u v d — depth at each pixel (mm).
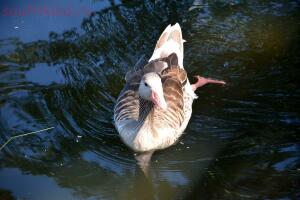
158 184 11008
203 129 12523
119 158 11727
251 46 15016
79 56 14656
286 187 10656
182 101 12625
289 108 12969
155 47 14273
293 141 11930
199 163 11492
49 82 13805
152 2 16531
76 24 15734
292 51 14773
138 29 15539
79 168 11430
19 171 11320
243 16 16047
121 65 14352
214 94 13586
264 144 11891
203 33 15500
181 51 14023
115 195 10766
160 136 11781
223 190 10703
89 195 10742
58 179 11141
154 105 11453
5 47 14930
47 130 12359
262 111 12930
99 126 12562
